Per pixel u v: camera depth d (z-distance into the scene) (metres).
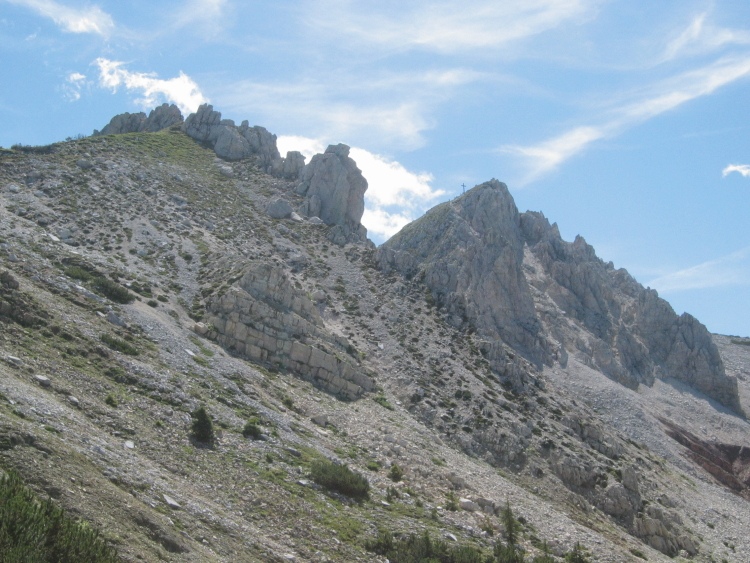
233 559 36.44
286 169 135.00
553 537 59.50
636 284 161.12
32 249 77.56
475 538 53.25
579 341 129.62
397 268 109.19
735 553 77.06
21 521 28.28
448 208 139.50
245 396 63.28
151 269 86.00
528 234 156.50
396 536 48.12
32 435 36.06
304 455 55.66
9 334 53.22
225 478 46.97
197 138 141.50
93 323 62.88
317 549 43.09
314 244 112.81
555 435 82.12
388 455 64.62
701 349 143.00
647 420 113.94
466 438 76.25
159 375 58.09
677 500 84.19
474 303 113.56
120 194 104.94
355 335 91.44
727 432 126.25
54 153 111.81
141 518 34.22
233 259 88.56
